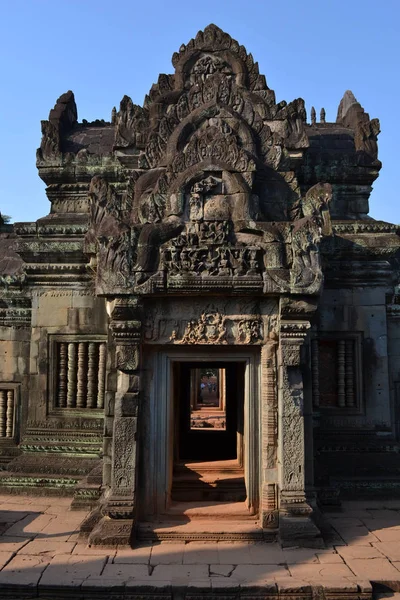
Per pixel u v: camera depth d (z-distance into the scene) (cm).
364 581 710
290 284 851
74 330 1259
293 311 859
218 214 889
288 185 938
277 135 970
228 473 1120
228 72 1240
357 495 1141
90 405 1245
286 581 711
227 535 852
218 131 925
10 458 1291
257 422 909
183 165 916
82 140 1456
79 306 1266
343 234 1254
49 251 1247
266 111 1205
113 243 864
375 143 1364
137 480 880
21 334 1338
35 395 1256
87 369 1262
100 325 1253
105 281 857
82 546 839
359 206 1349
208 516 898
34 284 1282
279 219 920
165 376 912
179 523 884
